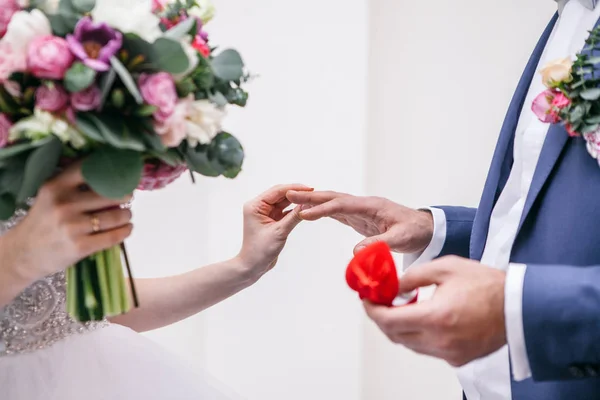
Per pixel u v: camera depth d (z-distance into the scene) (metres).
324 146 1.92
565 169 1.03
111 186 0.76
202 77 0.85
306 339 1.98
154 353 1.16
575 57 1.08
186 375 1.14
